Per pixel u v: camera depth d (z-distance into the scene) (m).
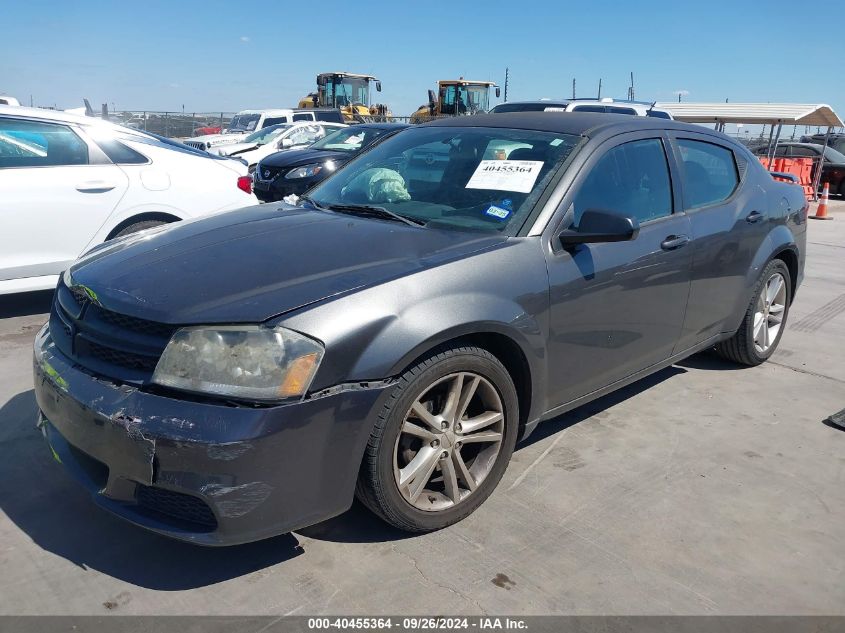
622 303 3.43
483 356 2.81
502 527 2.93
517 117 3.87
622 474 3.39
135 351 2.48
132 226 5.60
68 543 2.75
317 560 2.69
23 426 3.66
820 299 7.12
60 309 2.92
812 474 3.47
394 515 2.70
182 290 2.56
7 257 5.09
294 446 2.36
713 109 17.06
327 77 29.31
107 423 2.38
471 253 2.88
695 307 3.99
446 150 3.71
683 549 2.83
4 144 5.13
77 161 5.38
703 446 3.72
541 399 3.16
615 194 3.47
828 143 22.72
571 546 2.82
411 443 2.77
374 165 3.87
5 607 2.39
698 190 4.05
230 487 2.29
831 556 2.82
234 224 3.30
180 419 2.30
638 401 4.29
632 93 26.61
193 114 33.22
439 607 2.46
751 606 2.53
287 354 2.35
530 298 2.96
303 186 10.20
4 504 2.98
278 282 2.58
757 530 2.98
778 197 4.71
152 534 2.82
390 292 2.58
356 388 2.46
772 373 4.86
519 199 3.22
